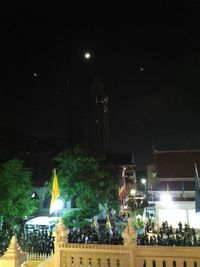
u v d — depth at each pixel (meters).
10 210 34.62
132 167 66.75
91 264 20.56
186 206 39.22
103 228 34.38
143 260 20.00
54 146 67.31
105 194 38.78
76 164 38.44
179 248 19.66
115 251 20.23
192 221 38.66
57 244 21.22
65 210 44.88
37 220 39.31
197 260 19.33
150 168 56.38
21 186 36.53
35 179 51.78
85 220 36.78
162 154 48.53
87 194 37.19
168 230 29.41
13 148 55.31
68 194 38.28
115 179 41.34
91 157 39.22
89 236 26.70
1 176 35.91
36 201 39.22
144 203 46.66
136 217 38.12
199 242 26.86
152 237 27.45
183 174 45.06
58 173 38.94
